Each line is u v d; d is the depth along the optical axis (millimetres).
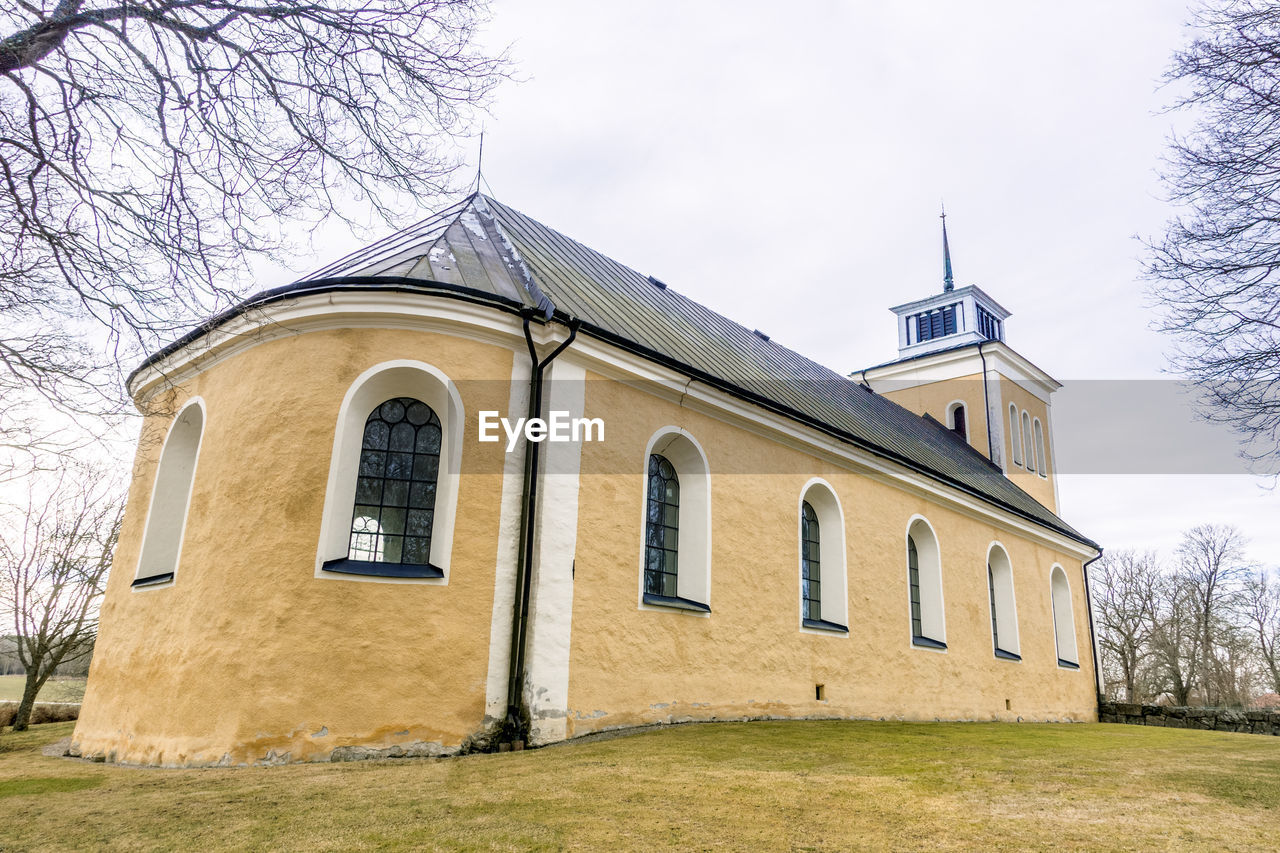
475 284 11141
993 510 21141
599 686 10516
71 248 7473
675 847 5316
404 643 9281
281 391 10141
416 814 6109
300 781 7402
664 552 12594
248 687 8930
